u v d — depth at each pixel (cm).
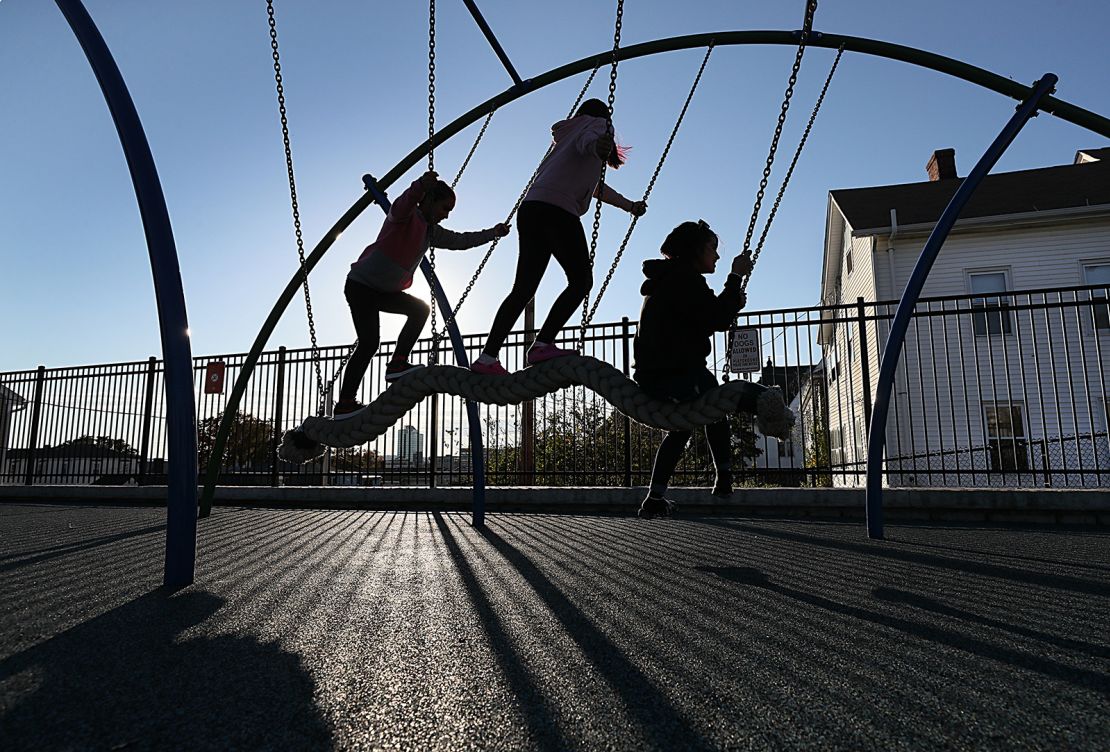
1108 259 1398
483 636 202
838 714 139
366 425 339
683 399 283
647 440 810
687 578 307
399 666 172
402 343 366
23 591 274
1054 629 213
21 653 184
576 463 827
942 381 1248
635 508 738
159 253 308
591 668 170
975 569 336
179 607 243
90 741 125
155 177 316
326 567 338
